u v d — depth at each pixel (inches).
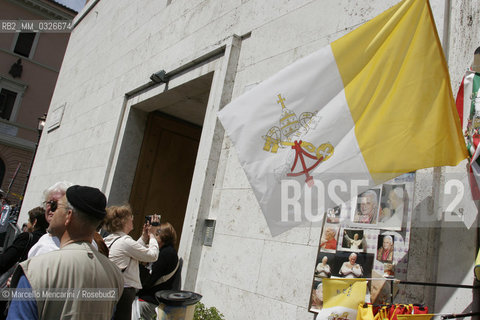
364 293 93.1
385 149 93.3
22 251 116.6
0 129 903.1
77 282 68.3
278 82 105.6
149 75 264.5
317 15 154.6
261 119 104.1
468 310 86.7
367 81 99.0
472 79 94.3
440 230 97.0
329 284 98.5
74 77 417.7
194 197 176.1
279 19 171.8
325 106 100.7
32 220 128.2
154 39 277.1
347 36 103.1
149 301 154.3
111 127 288.8
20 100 935.7
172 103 260.7
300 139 100.0
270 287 133.2
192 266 163.8
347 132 97.3
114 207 139.6
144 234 154.0
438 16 111.1
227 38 194.5
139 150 277.0
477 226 90.3
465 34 104.2
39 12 959.0
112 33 358.0
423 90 94.2
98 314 71.7
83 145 329.7
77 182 312.8
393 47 99.0
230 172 168.2
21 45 948.0
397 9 101.0
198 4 239.0
